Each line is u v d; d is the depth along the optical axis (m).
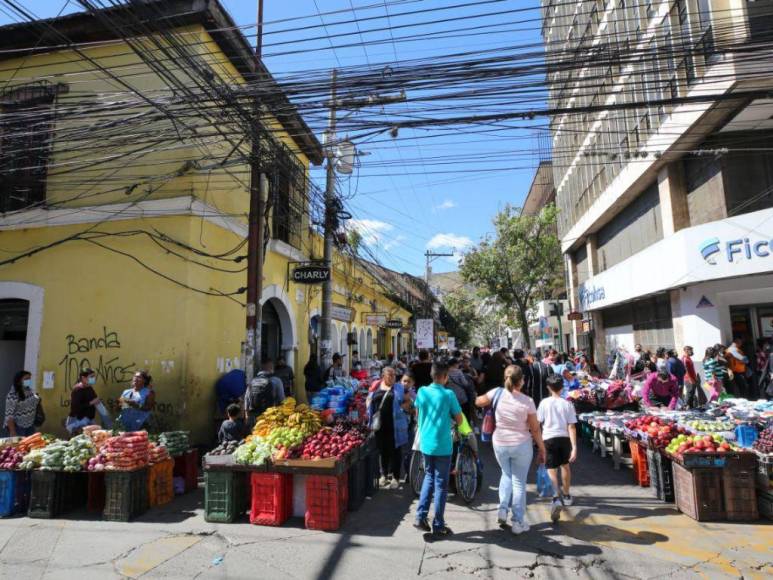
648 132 15.23
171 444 7.21
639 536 5.34
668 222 15.85
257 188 9.73
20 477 6.55
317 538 5.44
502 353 11.30
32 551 5.20
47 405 9.94
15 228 10.62
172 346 9.53
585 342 27.70
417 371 9.47
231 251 11.28
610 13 18.41
